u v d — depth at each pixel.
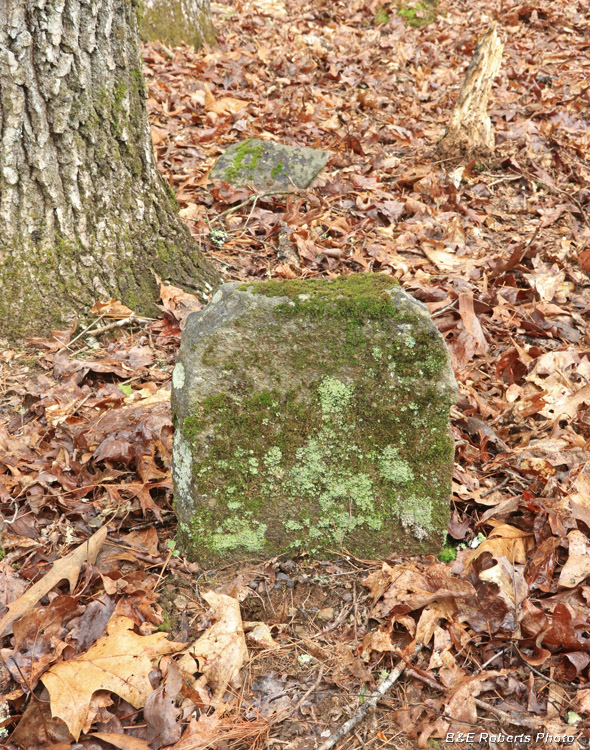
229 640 2.23
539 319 4.02
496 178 5.48
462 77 8.05
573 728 2.04
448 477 2.51
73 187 3.52
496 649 2.28
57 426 3.05
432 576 2.43
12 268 3.49
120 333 3.69
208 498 2.46
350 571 2.58
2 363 3.42
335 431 2.43
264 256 4.50
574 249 4.69
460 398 3.32
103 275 3.68
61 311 3.58
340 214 4.96
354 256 4.42
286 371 2.35
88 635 2.21
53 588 2.35
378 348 2.33
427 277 4.29
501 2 10.30
